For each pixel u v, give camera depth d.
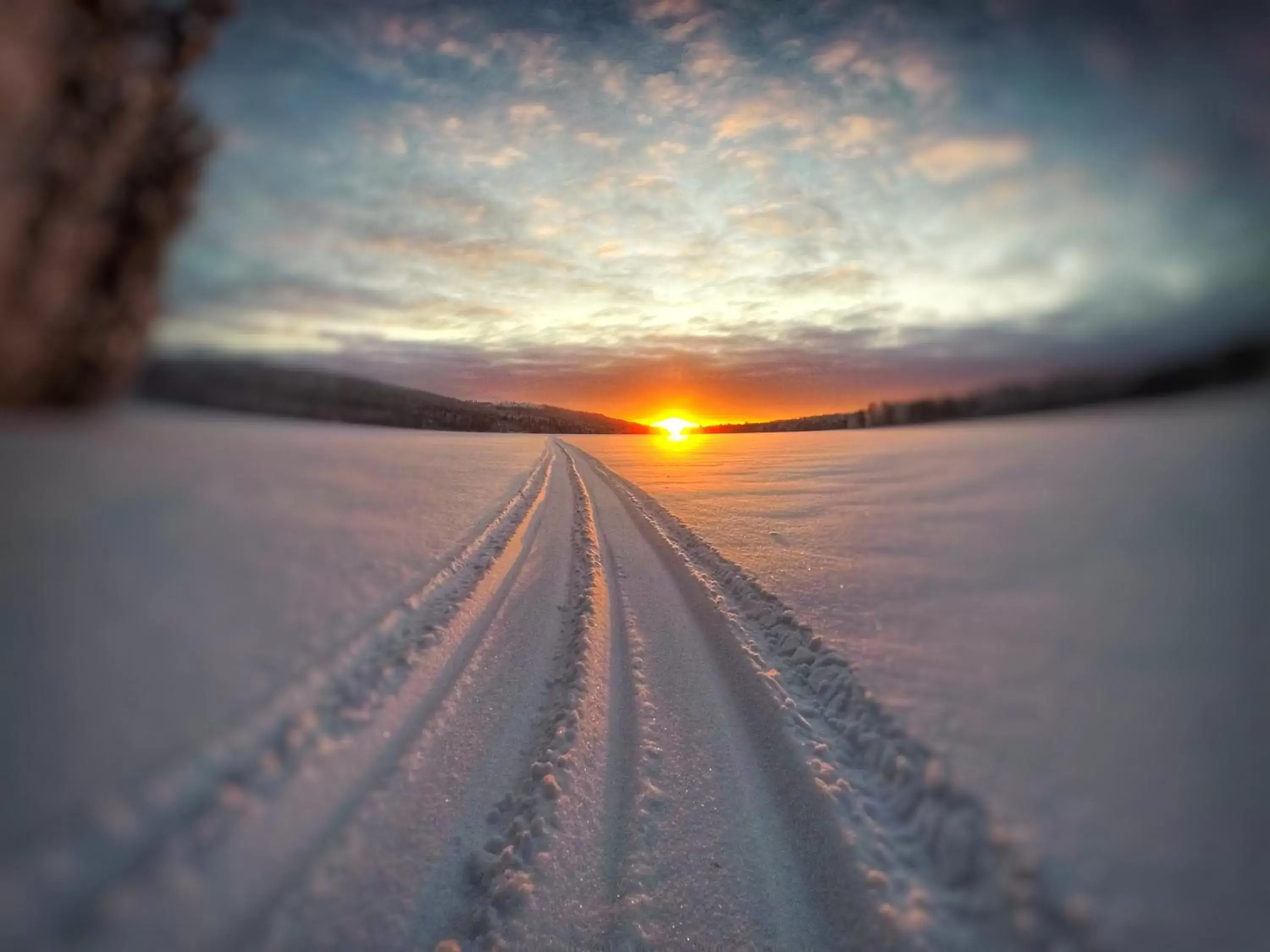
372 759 2.45
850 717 3.00
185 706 2.18
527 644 4.00
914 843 2.17
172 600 2.33
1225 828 1.69
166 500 2.39
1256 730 1.92
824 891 2.01
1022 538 3.46
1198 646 2.26
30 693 1.74
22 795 1.58
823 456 16.97
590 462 19.91
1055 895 1.70
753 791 2.55
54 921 1.39
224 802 1.92
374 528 5.15
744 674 3.62
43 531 1.90
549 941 1.78
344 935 1.70
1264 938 1.42
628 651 4.03
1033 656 2.80
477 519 7.29
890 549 5.46
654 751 2.82
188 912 1.56
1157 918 1.55
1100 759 2.10
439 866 2.04
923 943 1.71
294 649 2.91
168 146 2.29
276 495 3.40
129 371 2.17
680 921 1.89
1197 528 2.58
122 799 1.74
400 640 3.48
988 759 2.31
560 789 2.45
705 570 6.05
